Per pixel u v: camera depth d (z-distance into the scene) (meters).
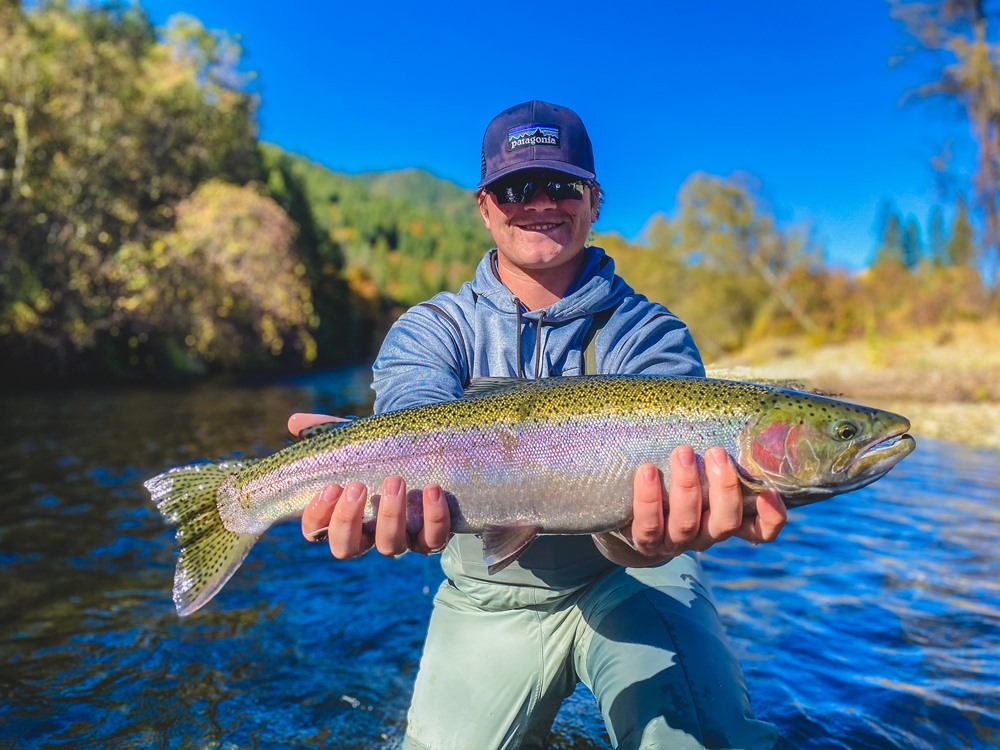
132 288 10.07
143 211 11.45
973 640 1.55
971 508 2.83
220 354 12.92
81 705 1.32
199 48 12.91
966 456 4.25
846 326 14.34
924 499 3.01
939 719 1.24
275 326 12.99
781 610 1.74
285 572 2.08
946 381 7.68
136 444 4.31
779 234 15.91
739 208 16.02
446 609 1.13
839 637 1.58
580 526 0.94
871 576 1.99
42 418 5.50
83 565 2.07
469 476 0.96
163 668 1.47
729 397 0.94
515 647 1.07
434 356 1.08
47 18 10.05
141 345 11.30
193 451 4.07
